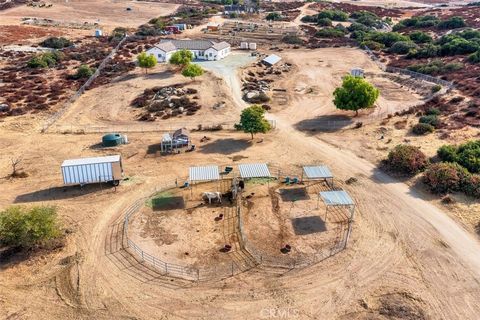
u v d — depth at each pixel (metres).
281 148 62.44
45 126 69.81
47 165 57.91
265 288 36.91
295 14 166.25
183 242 42.84
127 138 65.56
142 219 46.47
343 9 179.12
